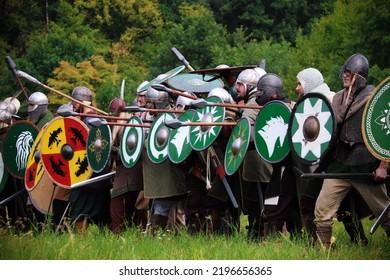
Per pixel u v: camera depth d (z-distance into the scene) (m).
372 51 39.69
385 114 11.49
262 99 13.54
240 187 14.38
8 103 17.33
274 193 13.14
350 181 12.06
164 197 14.82
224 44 53.12
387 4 39.28
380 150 11.50
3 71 51.69
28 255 11.31
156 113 15.37
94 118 15.20
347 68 12.06
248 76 14.36
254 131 13.08
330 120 11.81
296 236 12.97
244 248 12.02
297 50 47.72
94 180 15.46
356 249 12.30
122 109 16.02
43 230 14.53
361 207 12.79
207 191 14.81
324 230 12.12
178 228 14.69
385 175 11.71
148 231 14.55
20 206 16.97
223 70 16.59
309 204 12.80
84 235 14.57
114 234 14.59
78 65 50.72
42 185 16.09
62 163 15.85
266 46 50.25
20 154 16.58
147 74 54.25
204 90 16.89
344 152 11.99
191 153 14.80
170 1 68.19
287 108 12.64
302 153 12.15
